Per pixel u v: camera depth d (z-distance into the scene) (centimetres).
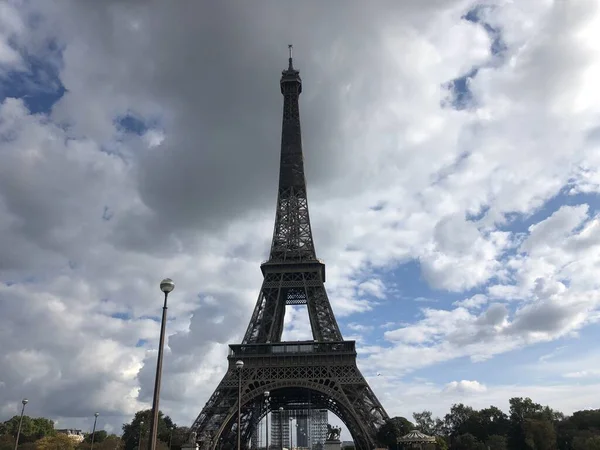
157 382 4534
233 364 15050
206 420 14175
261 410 18762
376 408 14125
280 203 19312
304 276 17200
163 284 4922
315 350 15112
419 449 12900
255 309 16525
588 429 19138
